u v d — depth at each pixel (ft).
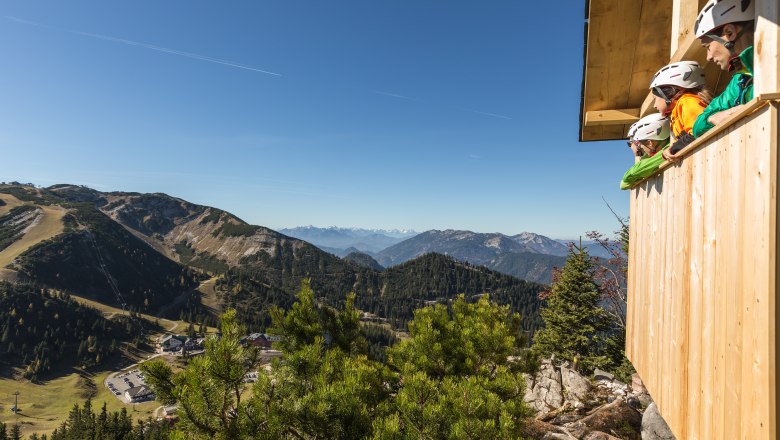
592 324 81.15
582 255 83.97
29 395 437.58
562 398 43.42
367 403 20.95
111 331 606.14
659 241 12.57
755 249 6.34
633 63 18.01
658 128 11.57
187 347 573.74
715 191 8.13
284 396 18.78
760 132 6.21
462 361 28.02
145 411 412.57
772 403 5.76
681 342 10.31
